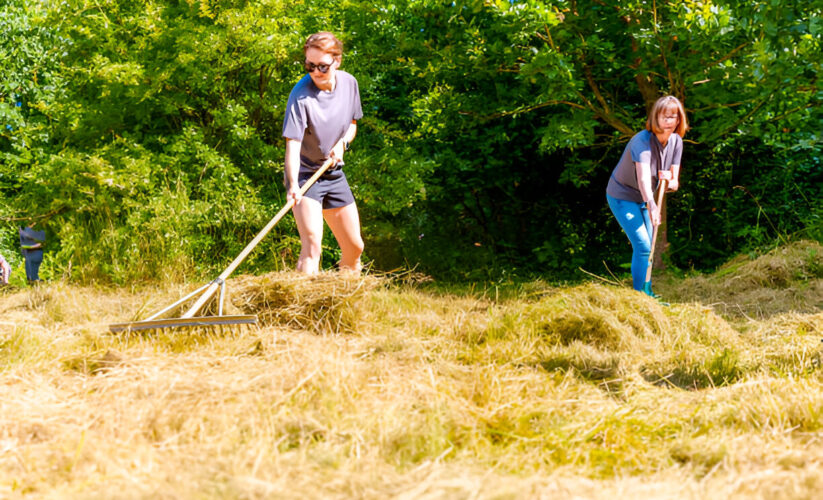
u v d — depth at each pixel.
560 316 4.36
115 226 7.09
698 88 7.11
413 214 8.87
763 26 6.29
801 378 3.39
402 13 7.58
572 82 6.86
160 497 2.06
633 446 2.68
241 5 7.11
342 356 3.44
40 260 7.34
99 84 7.30
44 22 7.46
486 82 7.97
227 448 2.47
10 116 8.32
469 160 8.25
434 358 3.74
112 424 2.68
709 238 8.66
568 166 8.20
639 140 5.45
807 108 7.16
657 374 3.67
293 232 7.22
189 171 7.41
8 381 3.24
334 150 4.73
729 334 4.49
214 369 3.37
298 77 7.54
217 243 7.17
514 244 9.02
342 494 2.17
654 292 6.45
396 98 8.48
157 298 5.24
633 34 6.81
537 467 2.51
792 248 6.95
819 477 2.24
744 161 8.67
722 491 2.20
